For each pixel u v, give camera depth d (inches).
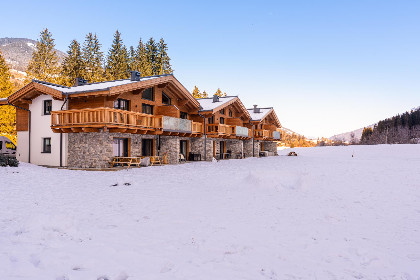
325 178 620.7
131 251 198.8
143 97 916.0
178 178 584.1
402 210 341.1
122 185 478.0
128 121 781.9
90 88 828.6
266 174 525.3
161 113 965.8
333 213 323.9
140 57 2240.4
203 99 1434.5
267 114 1695.4
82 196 380.5
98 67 2098.9
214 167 868.6
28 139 888.9
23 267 165.0
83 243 210.1
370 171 798.5
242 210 331.0
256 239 233.3
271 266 183.2
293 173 542.9
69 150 797.9
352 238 240.2
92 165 758.5
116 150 822.5
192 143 1169.4
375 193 450.3
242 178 587.5
